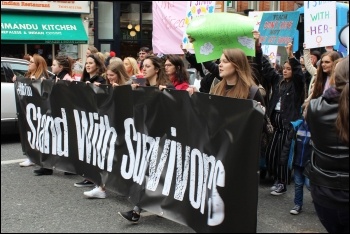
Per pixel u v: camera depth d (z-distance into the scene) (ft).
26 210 15.44
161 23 29.63
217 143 11.40
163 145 13.60
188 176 12.64
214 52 16.02
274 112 17.44
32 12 50.08
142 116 14.33
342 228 10.43
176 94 12.91
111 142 15.97
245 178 10.68
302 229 13.87
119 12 57.98
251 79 13.15
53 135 19.43
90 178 17.37
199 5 24.94
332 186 9.78
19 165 21.75
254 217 10.58
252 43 15.62
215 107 11.41
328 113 9.67
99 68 18.67
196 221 12.23
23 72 27.76
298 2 71.05
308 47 20.76
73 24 52.42
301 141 14.71
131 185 14.90
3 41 46.98
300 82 16.70
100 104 16.43
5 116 26.45
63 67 21.30
